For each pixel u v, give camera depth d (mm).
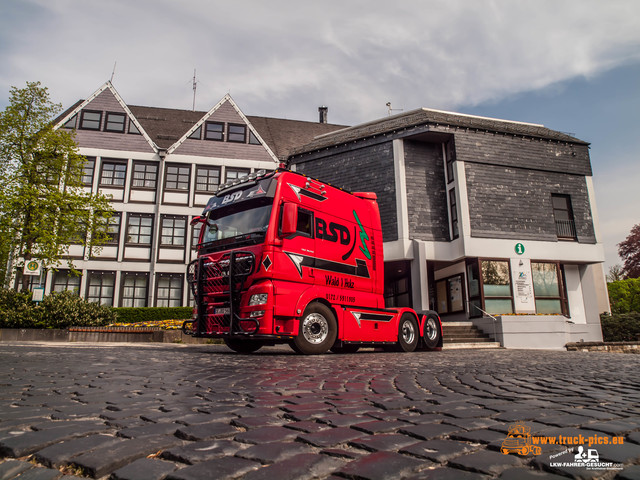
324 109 33844
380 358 8266
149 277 24656
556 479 1659
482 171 19281
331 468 1744
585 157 21094
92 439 2086
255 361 6922
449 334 16016
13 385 4000
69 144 18297
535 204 19734
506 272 18578
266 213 8516
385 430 2350
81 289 23922
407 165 19672
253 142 27281
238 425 2436
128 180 25375
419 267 18375
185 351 9469
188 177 26109
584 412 2922
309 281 8812
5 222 16547
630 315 20391
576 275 20531
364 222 10539
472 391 3928
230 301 8320
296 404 3129
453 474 1695
